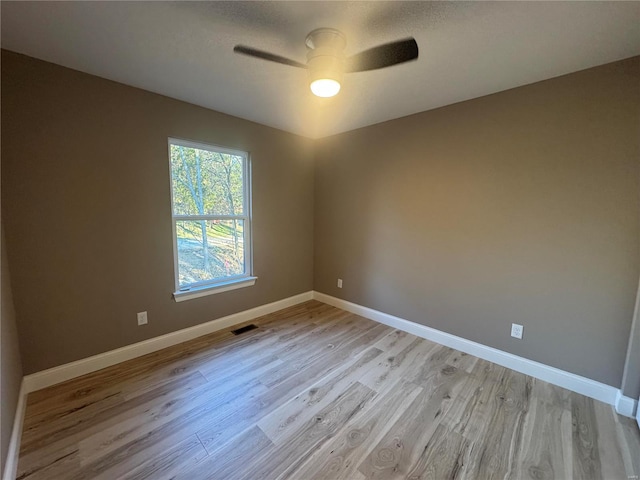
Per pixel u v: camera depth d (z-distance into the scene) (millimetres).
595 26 1485
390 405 1899
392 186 3049
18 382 1781
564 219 2057
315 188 3875
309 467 1443
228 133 2900
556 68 1914
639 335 1771
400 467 1452
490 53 1751
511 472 1437
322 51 1599
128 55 1829
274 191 3428
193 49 1765
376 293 3299
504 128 2271
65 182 2021
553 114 2051
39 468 1416
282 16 1457
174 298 2656
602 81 1860
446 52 1741
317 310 3639
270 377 2195
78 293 2127
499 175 2324
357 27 1527
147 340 2514
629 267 1851
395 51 1637
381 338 2881
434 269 2787
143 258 2438
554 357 2156
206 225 2904
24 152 1854
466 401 1948
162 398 1936
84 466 1429
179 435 1628
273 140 3338
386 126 3045
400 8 1384
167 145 2496
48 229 1974
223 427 1692
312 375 2230
